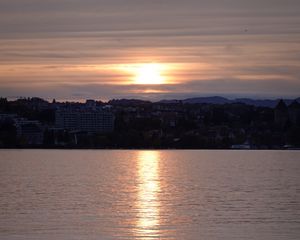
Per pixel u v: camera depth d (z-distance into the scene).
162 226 92.25
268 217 99.56
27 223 93.31
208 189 145.12
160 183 164.38
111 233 87.31
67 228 90.00
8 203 114.38
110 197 126.38
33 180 170.50
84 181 169.38
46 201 117.88
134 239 84.12
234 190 142.00
